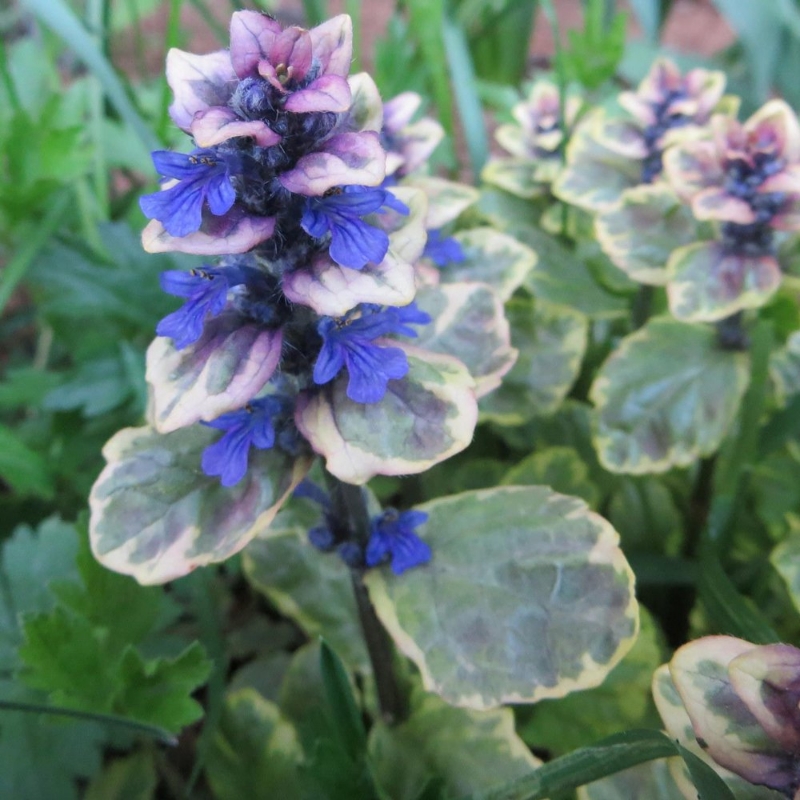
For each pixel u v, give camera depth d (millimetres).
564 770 146
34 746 204
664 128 258
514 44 418
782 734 124
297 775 199
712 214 205
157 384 143
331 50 139
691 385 231
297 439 160
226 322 147
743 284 213
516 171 297
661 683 145
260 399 157
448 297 183
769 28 377
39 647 181
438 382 151
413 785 195
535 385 251
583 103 302
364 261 132
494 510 176
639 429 230
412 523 175
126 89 310
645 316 264
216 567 264
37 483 259
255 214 136
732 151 208
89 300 271
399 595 170
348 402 150
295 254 140
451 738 199
